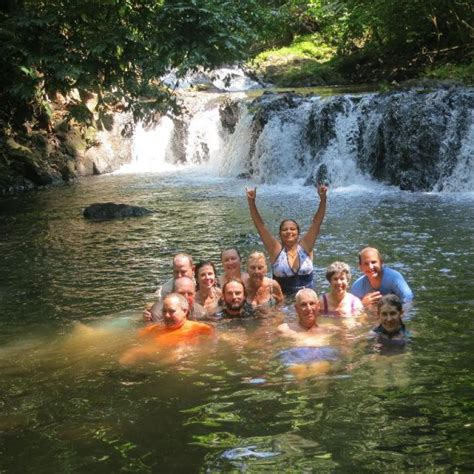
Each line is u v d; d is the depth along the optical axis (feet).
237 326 22.86
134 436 15.34
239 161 67.97
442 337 20.97
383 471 13.37
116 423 16.03
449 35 82.33
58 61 50.90
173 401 17.15
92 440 15.23
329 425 15.39
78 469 14.01
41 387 18.47
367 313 23.53
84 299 27.63
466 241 33.81
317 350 20.11
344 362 19.17
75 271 32.24
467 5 77.46
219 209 47.16
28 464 14.30
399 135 54.95
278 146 64.18
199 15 48.88
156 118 76.54
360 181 58.75
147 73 50.80
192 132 76.13
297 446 14.51
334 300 23.67
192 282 23.97
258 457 14.12
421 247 33.06
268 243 27.37
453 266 29.43
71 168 67.26
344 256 32.19
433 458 13.78
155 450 14.66
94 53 49.67
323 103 62.23
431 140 53.11
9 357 20.99
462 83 62.49
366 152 59.06
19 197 56.75
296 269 26.96
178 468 13.85
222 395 17.35
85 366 19.92
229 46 48.98
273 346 20.75
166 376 18.83
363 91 78.48
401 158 54.60
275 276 27.14
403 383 17.56
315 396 16.99
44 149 66.85
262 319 23.63
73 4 51.60
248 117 68.03
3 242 39.50
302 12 107.76
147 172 70.85
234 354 20.22
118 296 27.91
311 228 27.45
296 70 95.66
